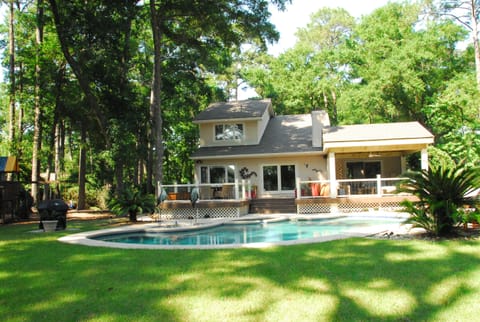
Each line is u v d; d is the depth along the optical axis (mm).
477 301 4613
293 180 24297
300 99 39312
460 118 20594
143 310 4711
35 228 15930
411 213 10008
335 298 4902
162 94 28953
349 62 36562
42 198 31203
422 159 19719
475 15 30000
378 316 4281
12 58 26266
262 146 25078
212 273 6410
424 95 29953
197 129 36656
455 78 29141
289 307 4633
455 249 7609
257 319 4297
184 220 18141
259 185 24500
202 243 12914
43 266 7480
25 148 27609
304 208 20000
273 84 40844
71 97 26062
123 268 7027
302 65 40469
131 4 22125
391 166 24516
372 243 8711
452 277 5625
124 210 17672
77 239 11305
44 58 24609
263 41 22875
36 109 25656
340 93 39406
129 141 23812
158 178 21469
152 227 15000
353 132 20859
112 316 4543
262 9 21625
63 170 33688
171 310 4672
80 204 27547
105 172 29906
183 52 26719
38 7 23719
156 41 22141
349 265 6613
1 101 36875
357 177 24719
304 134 26547
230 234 14844
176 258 7824
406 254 7332
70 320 4480
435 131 30078
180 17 23562
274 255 7746
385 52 30750
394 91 29500
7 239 11930
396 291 5102
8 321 4516
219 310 4609
